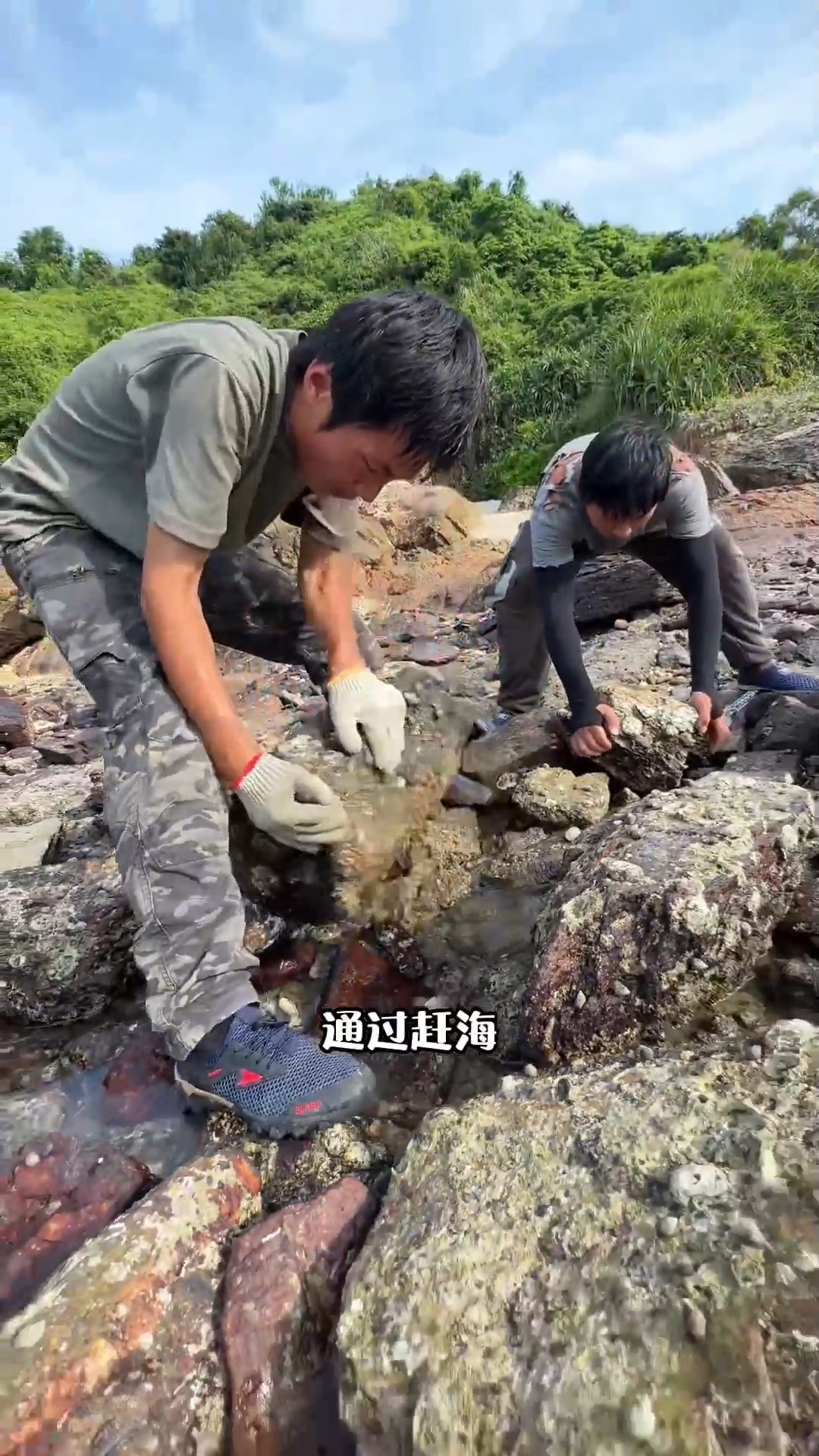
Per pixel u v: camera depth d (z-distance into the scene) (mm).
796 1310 1084
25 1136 1835
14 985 2186
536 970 1843
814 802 2092
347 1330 1209
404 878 2359
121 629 1911
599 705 2641
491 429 20344
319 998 2127
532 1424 1062
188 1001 1735
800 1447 1001
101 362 1932
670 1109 1375
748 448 10320
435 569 9617
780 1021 1627
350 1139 1672
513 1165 1363
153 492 1757
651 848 1914
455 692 4133
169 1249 1430
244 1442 1232
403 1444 1112
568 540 2729
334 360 1676
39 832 3473
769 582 5469
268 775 1837
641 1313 1117
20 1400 1215
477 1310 1177
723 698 3170
